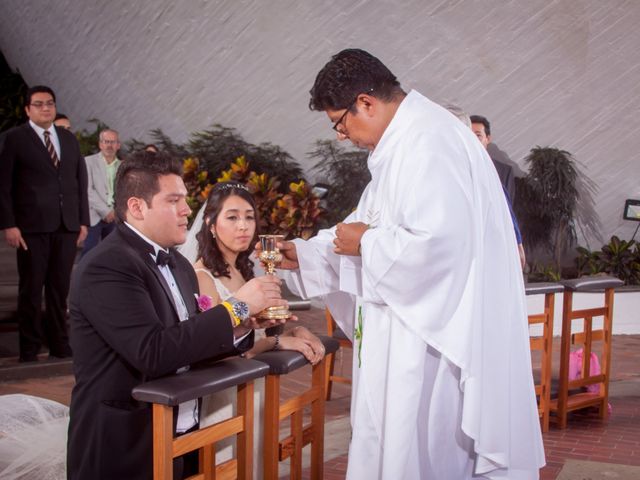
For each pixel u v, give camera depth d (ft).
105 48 42.27
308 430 9.59
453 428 8.61
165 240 7.90
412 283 7.95
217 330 7.47
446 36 29.71
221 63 36.01
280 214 29.76
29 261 19.53
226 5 34.65
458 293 8.04
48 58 47.29
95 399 7.38
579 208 30.25
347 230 8.59
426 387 8.52
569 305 15.35
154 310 7.39
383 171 8.56
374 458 8.61
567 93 28.91
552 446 14.30
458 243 7.89
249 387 7.74
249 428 7.77
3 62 52.24
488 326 8.45
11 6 48.55
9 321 22.36
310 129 33.58
